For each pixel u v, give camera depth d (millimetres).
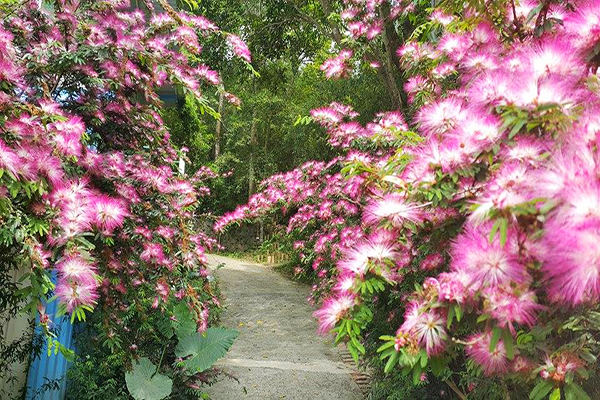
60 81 2309
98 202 1803
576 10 1301
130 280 2400
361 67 6617
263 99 14109
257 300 8789
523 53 1278
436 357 1200
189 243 3066
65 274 1548
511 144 1082
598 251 815
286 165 15688
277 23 9789
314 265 4637
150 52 2492
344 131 3904
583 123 994
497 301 1000
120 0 2492
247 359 5832
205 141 13953
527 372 1133
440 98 2098
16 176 1410
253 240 16406
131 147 2623
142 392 3486
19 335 3053
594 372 1202
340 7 7645
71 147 1713
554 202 878
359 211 4117
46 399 3354
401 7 4023
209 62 7344
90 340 3453
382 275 1365
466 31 1845
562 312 1155
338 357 6059
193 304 3012
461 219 1391
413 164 1363
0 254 1771
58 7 2240
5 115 1550
